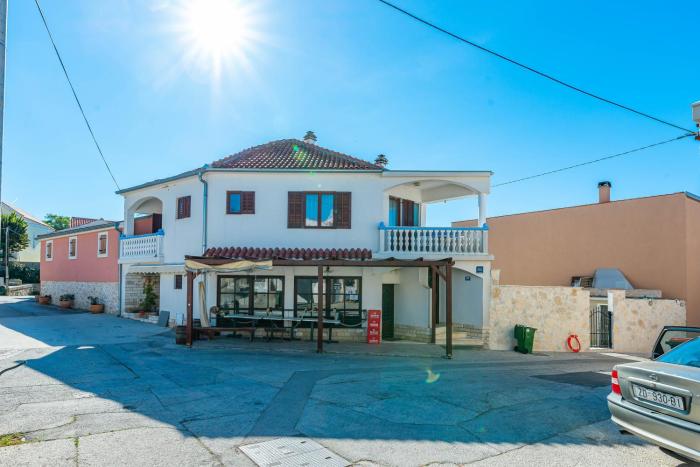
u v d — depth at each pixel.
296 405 8.17
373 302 17.08
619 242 21.48
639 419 5.55
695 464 5.79
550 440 6.62
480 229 17.17
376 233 17.42
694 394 5.02
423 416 7.63
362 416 7.57
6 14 6.86
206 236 17.72
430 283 17.56
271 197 17.67
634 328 17.36
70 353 13.15
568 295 17.03
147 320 20.83
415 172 17.16
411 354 14.53
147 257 20.48
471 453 6.07
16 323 19.89
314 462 5.66
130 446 6.07
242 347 14.89
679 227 19.38
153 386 9.45
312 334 16.38
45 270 31.19
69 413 7.48
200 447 6.09
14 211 47.44
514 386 10.11
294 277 17.20
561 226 23.92
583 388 10.05
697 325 19.12
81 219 37.34
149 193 21.06
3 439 6.23
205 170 17.45
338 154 20.30
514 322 16.72
